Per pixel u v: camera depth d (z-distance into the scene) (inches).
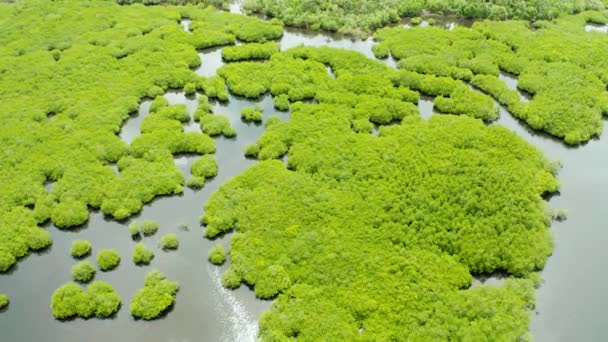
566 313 1641.2
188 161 2159.2
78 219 1899.6
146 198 1979.6
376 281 1662.2
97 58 2625.5
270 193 1959.9
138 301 1648.6
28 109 2324.1
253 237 1819.6
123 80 2503.7
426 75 2539.4
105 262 1764.3
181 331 1603.1
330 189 1971.0
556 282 1727.4
